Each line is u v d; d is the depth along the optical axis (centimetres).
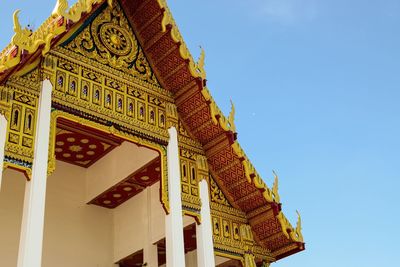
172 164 1441
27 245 1056
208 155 1566
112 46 1452
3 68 1097
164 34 1485
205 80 1489
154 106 1479
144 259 1620
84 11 1258
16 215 1566
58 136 1585
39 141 1172
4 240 1517
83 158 1742
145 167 1566
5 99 1166
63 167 1745
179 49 1473
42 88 1240
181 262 1327
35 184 1122
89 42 1399
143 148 1575
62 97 1270
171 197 1400
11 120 1159
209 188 1547
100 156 1733
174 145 1469
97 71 1380
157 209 1656
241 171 1548
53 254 1611
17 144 1144
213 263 1420
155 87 1507
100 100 1349
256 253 1583
